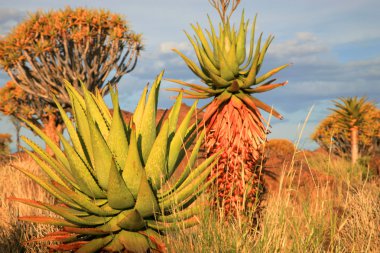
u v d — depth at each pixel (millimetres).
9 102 21875
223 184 5379
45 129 22219
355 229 5020
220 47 5844
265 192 5996
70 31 20234
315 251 3590
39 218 3242
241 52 6078
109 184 2998
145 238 3205
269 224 3830
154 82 3305
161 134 3234
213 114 5906
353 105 18406
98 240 3164
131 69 22453
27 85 21594
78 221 3131
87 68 20766
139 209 3145
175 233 3375
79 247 3143
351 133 18391
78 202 3086
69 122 3426
